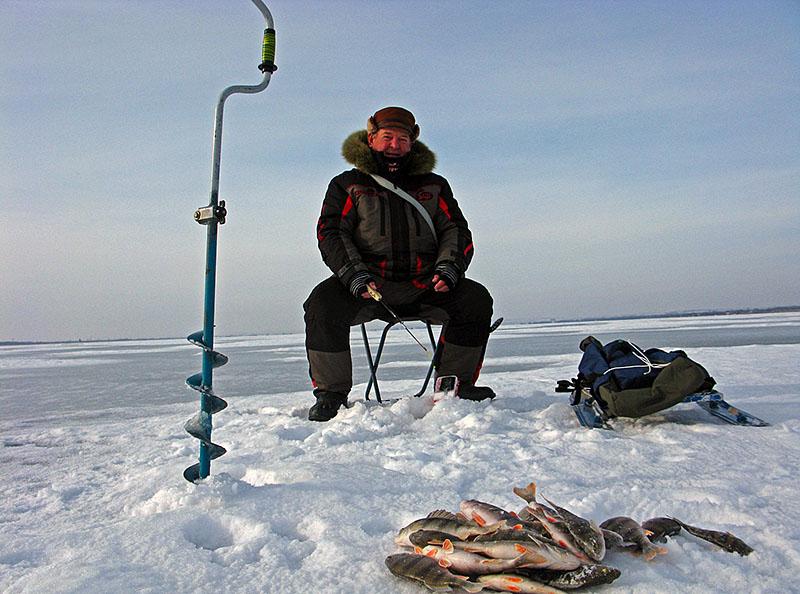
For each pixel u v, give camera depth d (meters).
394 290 4.52
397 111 4.37
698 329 23.52
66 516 2.38
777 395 4.90
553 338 19.81
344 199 4.43
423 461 2.91
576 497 2.27
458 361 4.70
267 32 2.65
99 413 5.55
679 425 3.69
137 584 1.55
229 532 2.03
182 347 26.14
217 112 2.50
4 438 4.29
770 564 1.59
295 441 3.59
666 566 1.56
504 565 1.41
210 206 2.45
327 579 1.59
